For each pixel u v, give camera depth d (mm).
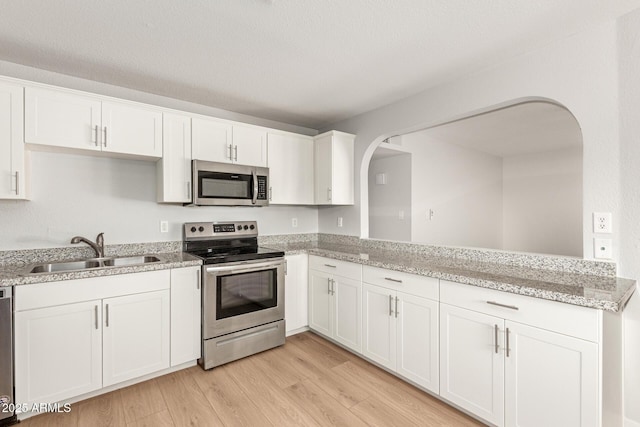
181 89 2648
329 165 3244
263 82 2504
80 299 1945
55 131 2051
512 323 1644
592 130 1748
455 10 1604
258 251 2928
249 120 3363
